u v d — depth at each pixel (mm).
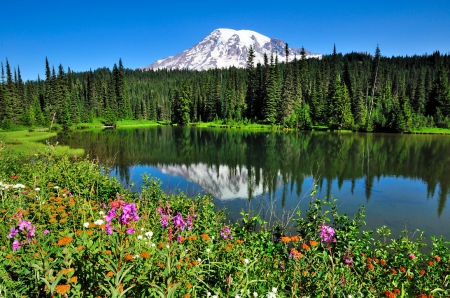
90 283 1952
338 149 34719
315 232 4508
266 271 3230
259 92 75625
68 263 1948
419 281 3354
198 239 3611
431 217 11852
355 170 22547
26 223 2291
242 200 13758
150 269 2180
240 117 76562
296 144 39844
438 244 4535
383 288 3135
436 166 23938
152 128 75938
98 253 2180
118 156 28703
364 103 73312
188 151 33281
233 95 83375
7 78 63219
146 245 2600
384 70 93125
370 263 3734
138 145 38438
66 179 6219
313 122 70125
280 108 68375
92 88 90750
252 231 5340
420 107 73312
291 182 18422
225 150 34250
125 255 2107
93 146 36125
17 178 6449
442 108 66250
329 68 97062
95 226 2586
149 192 7262
